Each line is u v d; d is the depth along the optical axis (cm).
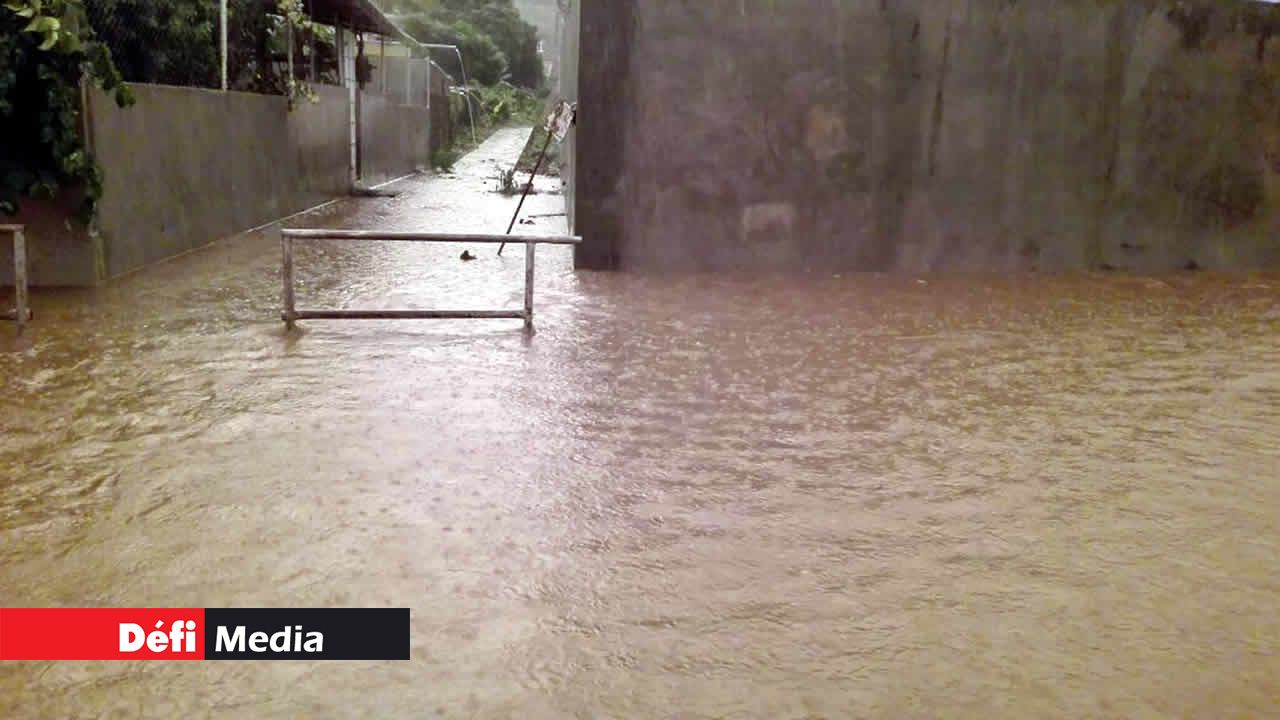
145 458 466
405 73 2352
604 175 981
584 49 957
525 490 450
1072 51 1083
